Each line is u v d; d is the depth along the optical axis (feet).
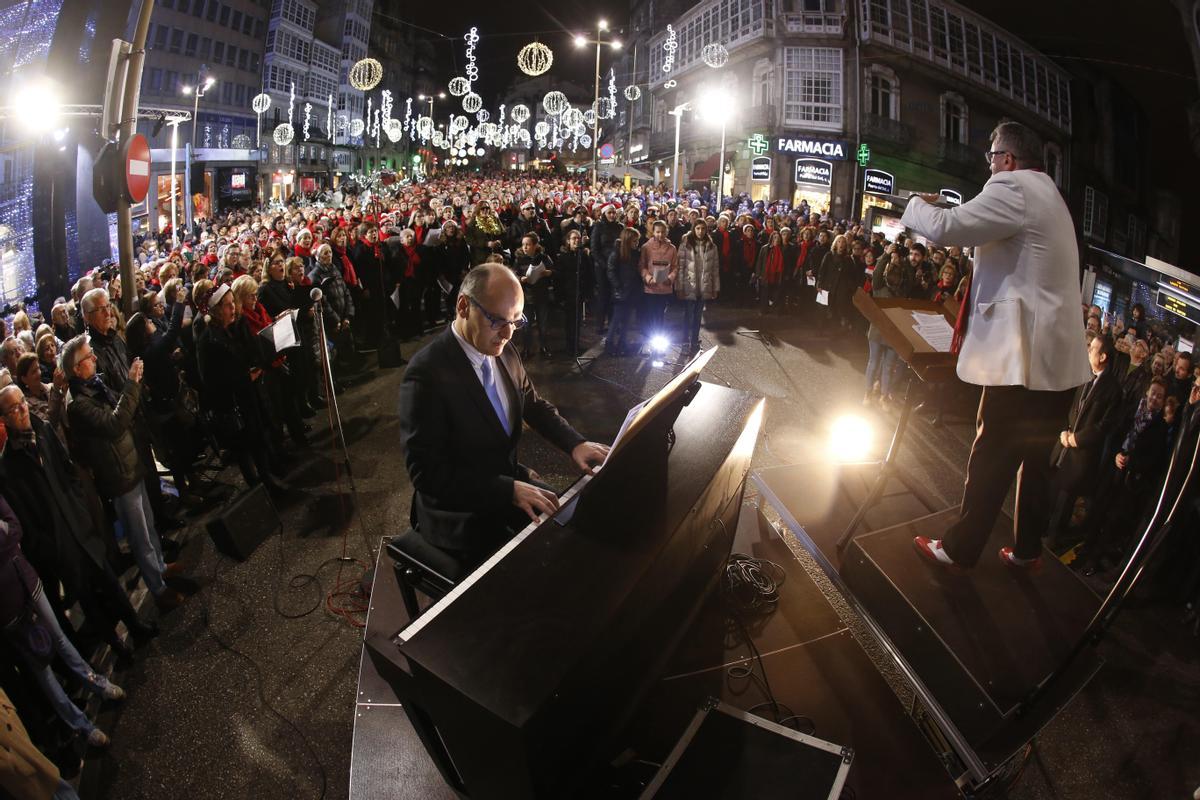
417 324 33.65
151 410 16.61
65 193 36.01
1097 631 6.65
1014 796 9.26
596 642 5.00
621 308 29.71
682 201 71.20
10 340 15.17
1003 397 7.68
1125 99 97.50
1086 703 11.07
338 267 28.19
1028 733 6.86
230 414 16.67
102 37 36.58
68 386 13.33
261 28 145.79
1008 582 8.38
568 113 112.27
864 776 7.61
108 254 39.63
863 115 92.73
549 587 5.49
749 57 100.99
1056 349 7.18
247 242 35.01
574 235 28.19
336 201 115.24
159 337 17.13
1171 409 14.05
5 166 33.78
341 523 16.03
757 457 19.40
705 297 29.04
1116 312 27.32
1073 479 15.94
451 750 5.25
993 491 7.91
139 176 17.33
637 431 6.04
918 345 8.28
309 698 10.67
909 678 7.70
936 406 23.04
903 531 9.24
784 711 8.49
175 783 9.23
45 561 10.76
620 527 6.25
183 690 10.87
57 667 10.23
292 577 13.89
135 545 12.46
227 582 13.73
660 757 7.62
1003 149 7.48
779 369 28.45
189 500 17.30
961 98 102.22
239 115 139.85
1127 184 97.50
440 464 7.64
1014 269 7.27
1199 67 82.64
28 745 7.40
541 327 29.17
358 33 197.77
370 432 21.67
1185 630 12.99
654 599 6.37
